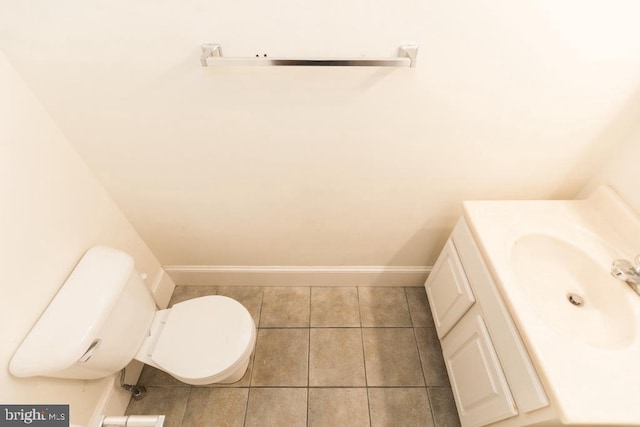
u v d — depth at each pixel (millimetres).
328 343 1601
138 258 1485
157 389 1448
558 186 1242
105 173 1184
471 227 1113
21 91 883
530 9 762
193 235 1504
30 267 919
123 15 763
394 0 746
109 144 1078
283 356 1553
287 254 1624
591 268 995
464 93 929
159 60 851
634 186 1021
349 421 1357
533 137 1052
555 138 1055
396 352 1568
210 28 791
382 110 975
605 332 877
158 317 1294
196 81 900
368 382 1467
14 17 756
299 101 950
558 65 865
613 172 1098
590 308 960
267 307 1746
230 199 1303
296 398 1419
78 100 941
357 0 744
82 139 1058
